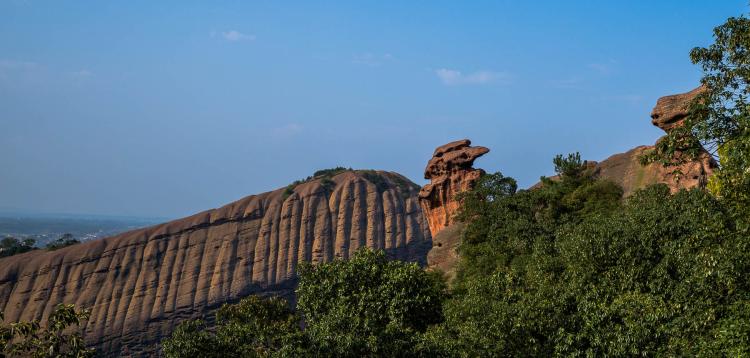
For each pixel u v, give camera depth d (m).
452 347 36.62
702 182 67.56
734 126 27.69
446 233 93.56
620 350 31.36
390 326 35.94
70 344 25.20
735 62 28.61
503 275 43.72
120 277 193.62
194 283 195.00
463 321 40.69
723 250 29.53
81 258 196.25
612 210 65.50
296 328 39.56
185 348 37.50
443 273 77.81
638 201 53.91
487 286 43.47
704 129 27.75
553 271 44.19
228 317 65.12
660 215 42.25
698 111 28.52
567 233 51.16
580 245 41.50
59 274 192.75
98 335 180.50
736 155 26.73
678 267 36.09
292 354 33.62
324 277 48.31
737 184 27.41
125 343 181.88
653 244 40.00
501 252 65.81
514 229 66.19
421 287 47.88
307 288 47.84
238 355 38.47
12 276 193.12
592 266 39.97
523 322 34.88
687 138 28.78
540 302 35.56
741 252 28.84
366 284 47.47
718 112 27.69
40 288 189.75
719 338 27.94
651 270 38.03
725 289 30.48
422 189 115.88
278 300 67.38
